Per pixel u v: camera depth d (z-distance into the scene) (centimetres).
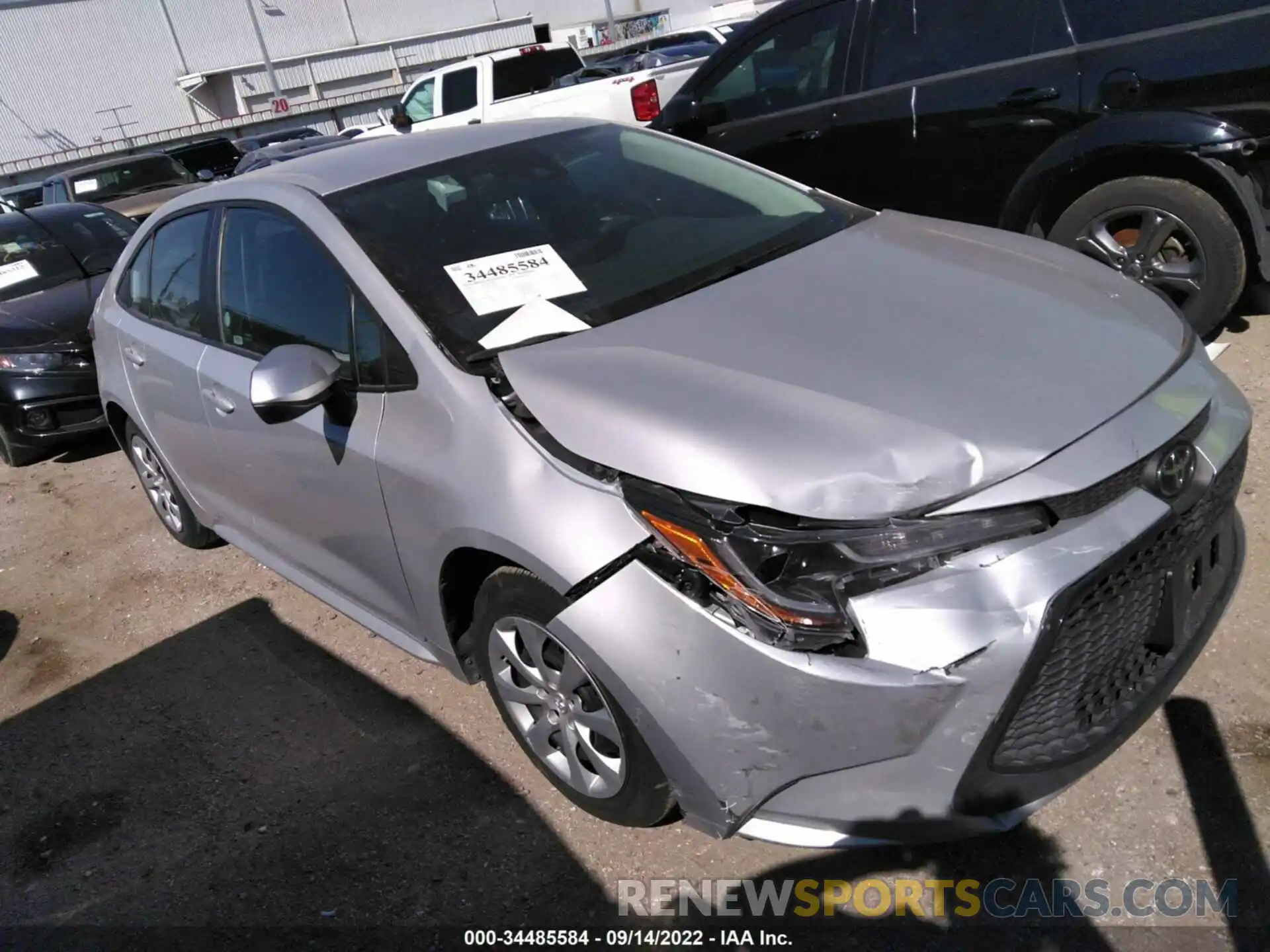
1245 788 230
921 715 188
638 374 230
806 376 220
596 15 5378
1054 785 205
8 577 471
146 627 402
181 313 365
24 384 568
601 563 209
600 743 241
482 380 242
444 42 4862
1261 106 381
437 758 293
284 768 302
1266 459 346
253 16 4509
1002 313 241
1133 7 410
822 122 513
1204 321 418
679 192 327
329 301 284
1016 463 195
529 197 308
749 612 194
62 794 312
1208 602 233
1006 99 445
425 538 254
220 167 1847
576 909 237
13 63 4225
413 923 241
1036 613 186
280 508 328
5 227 696
